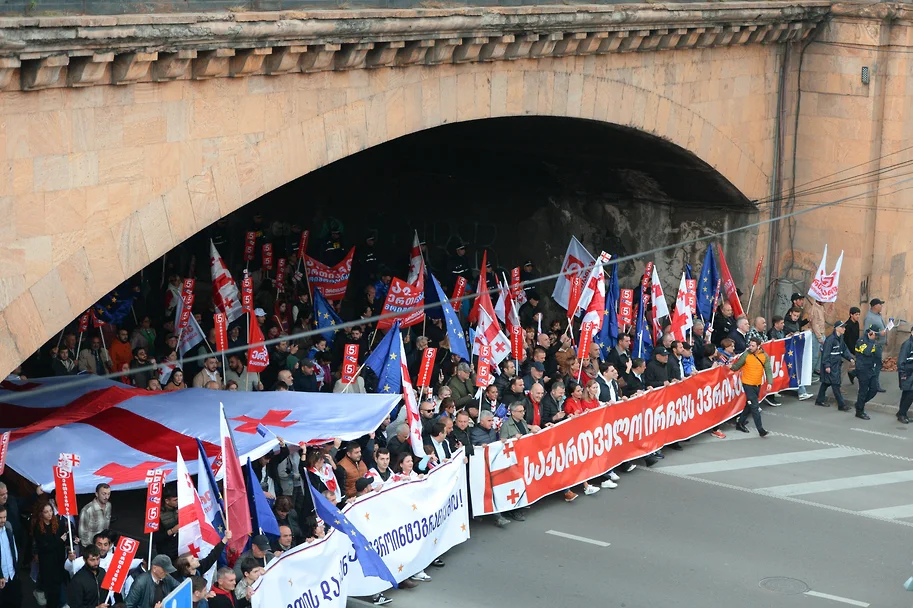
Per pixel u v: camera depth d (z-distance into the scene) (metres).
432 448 20.33
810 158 31.78
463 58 22.59
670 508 22.64
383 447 19.62
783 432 27.02
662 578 19.86
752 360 26.41
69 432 18.50
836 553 20.98
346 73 20.77
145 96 17.83
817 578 20.02
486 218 36.03
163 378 23.23
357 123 21.14
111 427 18.98
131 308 25.95
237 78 19.03
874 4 30.14
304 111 20.23
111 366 23.64
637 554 20.70
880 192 31.41
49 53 15.97
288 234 37.47
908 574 20.27
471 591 19.20
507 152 32.19
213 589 16.27
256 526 17.14
